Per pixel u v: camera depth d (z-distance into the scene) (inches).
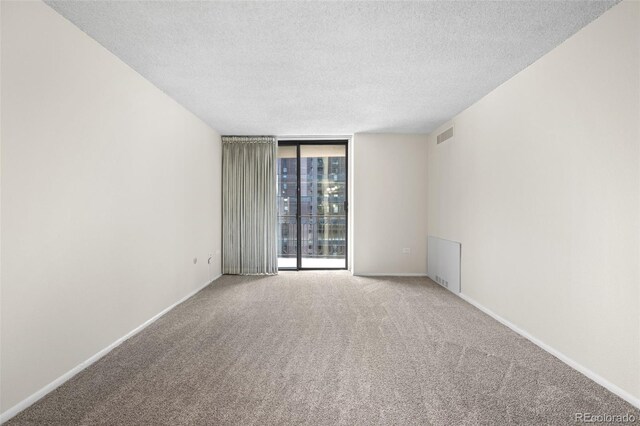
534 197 130.0
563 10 97.0
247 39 113.8
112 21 102.7
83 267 109.1
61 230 100.0
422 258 257.4
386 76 145.0
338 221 275.7
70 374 103.0
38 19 91.3
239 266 260.7
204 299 191.3
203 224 220.4
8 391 83.7
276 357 117.5
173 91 162.9
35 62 90.4
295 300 189.3
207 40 114.5
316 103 181.6
